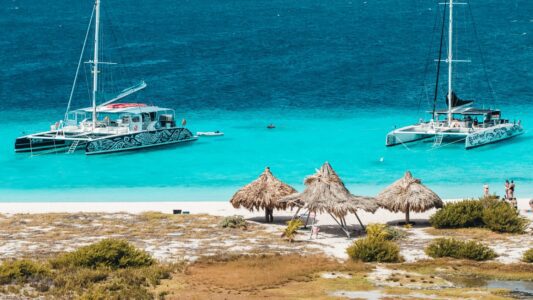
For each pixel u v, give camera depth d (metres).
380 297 47.47
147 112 113.31
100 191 89.12
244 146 113.44
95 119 113.06
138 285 49.62
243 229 65.38
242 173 97.25
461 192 85.25
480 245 56.94
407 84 171.00
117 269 53.16
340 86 169.75
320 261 55.38
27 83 182.75
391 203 65.50
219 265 54.38
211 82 177.25
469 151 106.31
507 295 47.91
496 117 114.00
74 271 51.84
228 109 148.12
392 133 110.00
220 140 118.19
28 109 153.50
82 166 102.00
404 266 54.44
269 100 155.88
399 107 147.50
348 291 48.75
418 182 66.56
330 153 107.19
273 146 112.81
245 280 50.78
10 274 50.03
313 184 63.91
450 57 114.00
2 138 122.50
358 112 142.62
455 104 115.38
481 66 191.00
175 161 104.38
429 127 112.44
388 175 94.44
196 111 147.12
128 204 77.69
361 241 57.00
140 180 94.44
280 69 191.62
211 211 73.44
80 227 66.19
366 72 186.12
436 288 49.41
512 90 163.75
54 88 177.50
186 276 51.91
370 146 111.38
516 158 102.06
